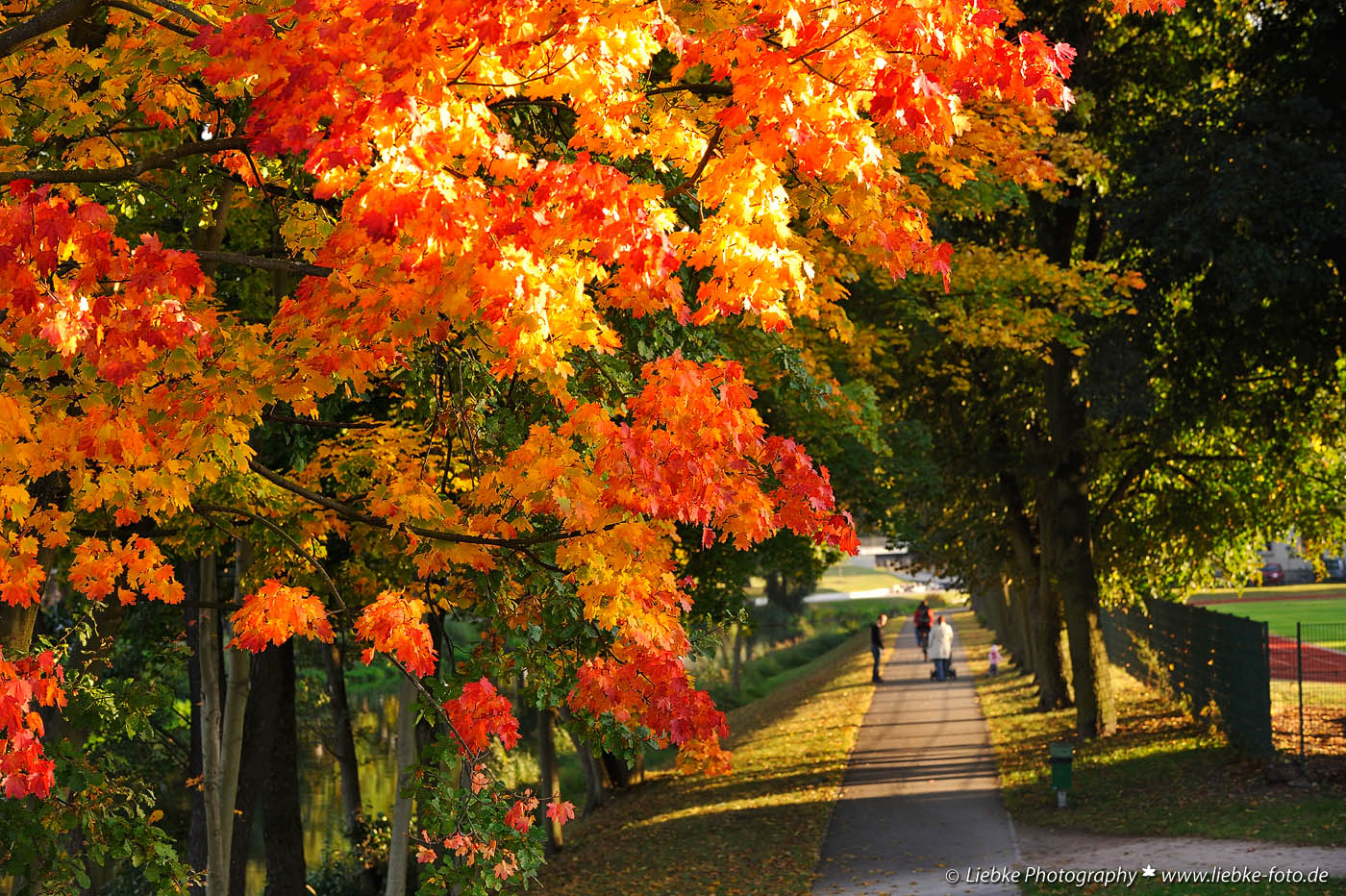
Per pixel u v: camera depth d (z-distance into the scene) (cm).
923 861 1442
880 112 380
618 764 2534
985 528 2786
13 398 404
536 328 385
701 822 1900
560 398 443
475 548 494
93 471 442
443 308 376
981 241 2017
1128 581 2616
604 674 506
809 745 2580
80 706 670
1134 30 1914
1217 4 1783
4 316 422
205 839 1587
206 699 1172
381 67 341
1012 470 2245
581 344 418
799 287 408
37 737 427
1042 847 1434
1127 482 2244
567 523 455
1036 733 2342
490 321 382
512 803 579
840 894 1338
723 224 401
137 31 542
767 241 400
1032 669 3462
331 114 340
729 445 437
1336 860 1150
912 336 1427
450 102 354
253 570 959
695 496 419
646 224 359
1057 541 2178
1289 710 1920
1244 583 2659
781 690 4375
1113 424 2047
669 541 617
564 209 368
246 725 1577
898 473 1579
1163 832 1403
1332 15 1579
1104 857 1321
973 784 1920
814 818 1778
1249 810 1429
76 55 535
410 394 695
